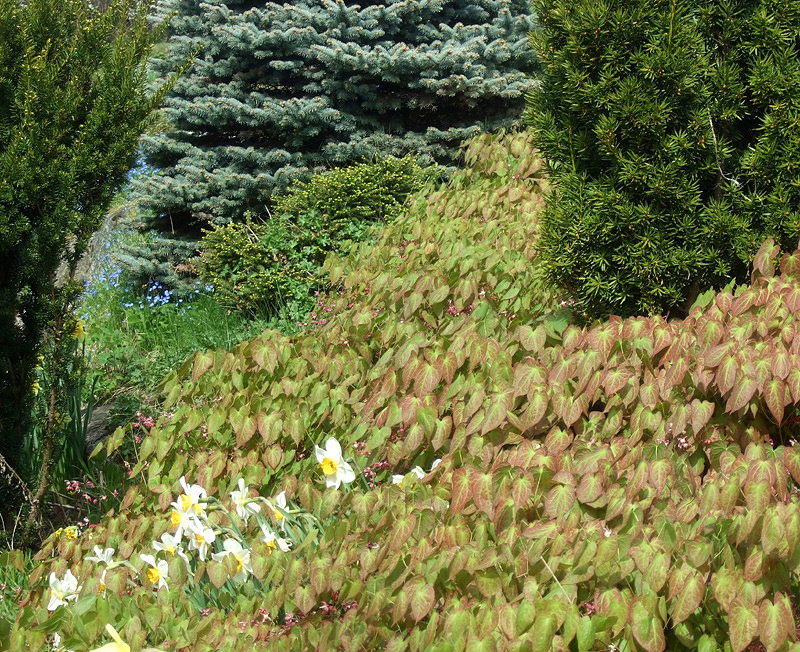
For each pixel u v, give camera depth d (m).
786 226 3.59
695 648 2.27
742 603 2.07
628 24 3.63
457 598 2.43
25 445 4.42
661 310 3.83
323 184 7.11
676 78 3.61
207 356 4.31
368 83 8.05
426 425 3.29
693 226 3.72
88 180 4.07
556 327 3.92
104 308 8.12
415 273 4.72
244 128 8.26
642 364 3.26
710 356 2.96
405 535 2.63
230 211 8.08
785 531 2.16
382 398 3.72
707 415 2.87
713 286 3.85
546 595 2.37
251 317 7.29
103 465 4.97
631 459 2.83
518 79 7.97
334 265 5.86
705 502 2.51
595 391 3.20
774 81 3.55
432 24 8.20
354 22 7.73
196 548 3.24
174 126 8.32
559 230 3.89
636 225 3.74
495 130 8.17
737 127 3.80
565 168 3.96
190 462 3.86
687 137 3.66
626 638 2.17
